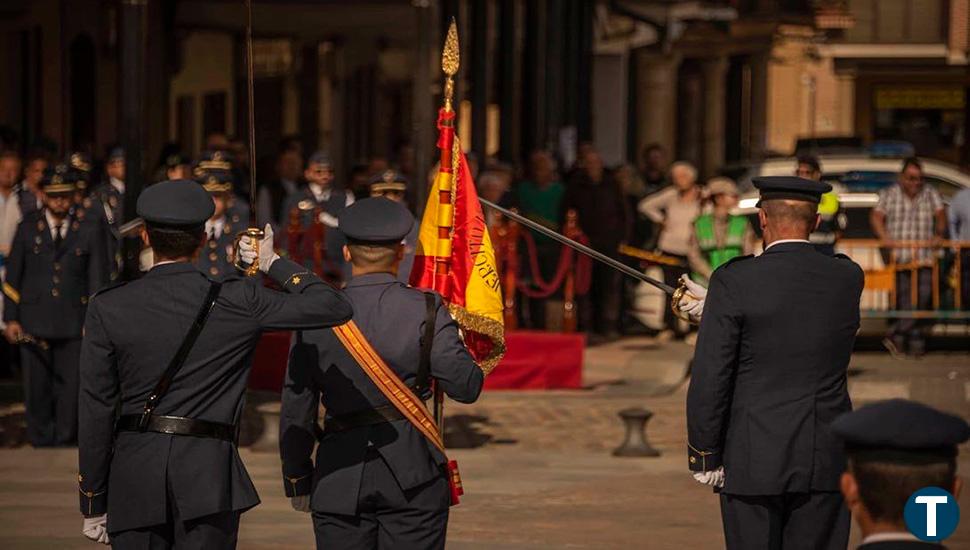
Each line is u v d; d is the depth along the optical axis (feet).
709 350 25.03
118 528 23.18
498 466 44.80
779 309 24.84
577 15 117.08
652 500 40.52
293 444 24.34
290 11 84.58
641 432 46.73
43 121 78.18
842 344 25.09
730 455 25.16
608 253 72.13
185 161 52.21
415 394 23.99
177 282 23.44
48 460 45.16
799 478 24.72
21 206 56.75
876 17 196.44
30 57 77.20
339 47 106.93
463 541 35.91
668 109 167.32
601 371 62.49
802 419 24.80
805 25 186.29
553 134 102.42
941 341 72.54
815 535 25.12
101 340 23.22
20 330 46.83
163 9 84.84
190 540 23.22
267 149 98.73
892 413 14.40
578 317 71.87
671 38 140.67
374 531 24.09
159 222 23.53
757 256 25.55
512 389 57.67
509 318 62.64
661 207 73.82
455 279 27.89
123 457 23.21
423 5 63.26
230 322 23.30
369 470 23.71
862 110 197.36
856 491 14.48
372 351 23.76
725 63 175.83
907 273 69.77
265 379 57.00
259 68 98.63
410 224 24.56
